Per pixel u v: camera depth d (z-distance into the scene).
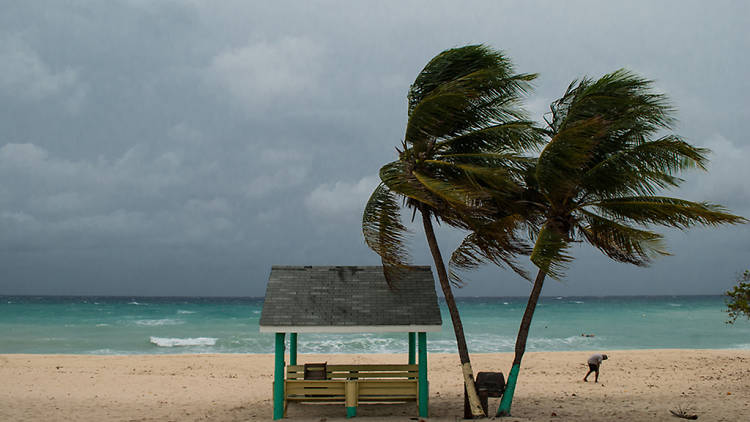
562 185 8.90
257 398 13.38
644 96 8.92
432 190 8.53
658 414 10.00
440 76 9.88
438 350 28.45
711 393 12.85
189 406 12.17
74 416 10.86
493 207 9.66
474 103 9.87
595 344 32.25
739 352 23.91
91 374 17.50
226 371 19.20
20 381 15.76
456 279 10.55
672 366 19.52
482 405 9.95
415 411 11.08
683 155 8.66
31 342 30.69
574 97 9.29
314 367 10.61
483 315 64.06
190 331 38.50
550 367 19.55
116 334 35.81
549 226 9.30
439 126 9.57
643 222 9.27
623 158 9.04
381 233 9.79
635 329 42.56
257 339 32.12
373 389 10.27
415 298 10.47
